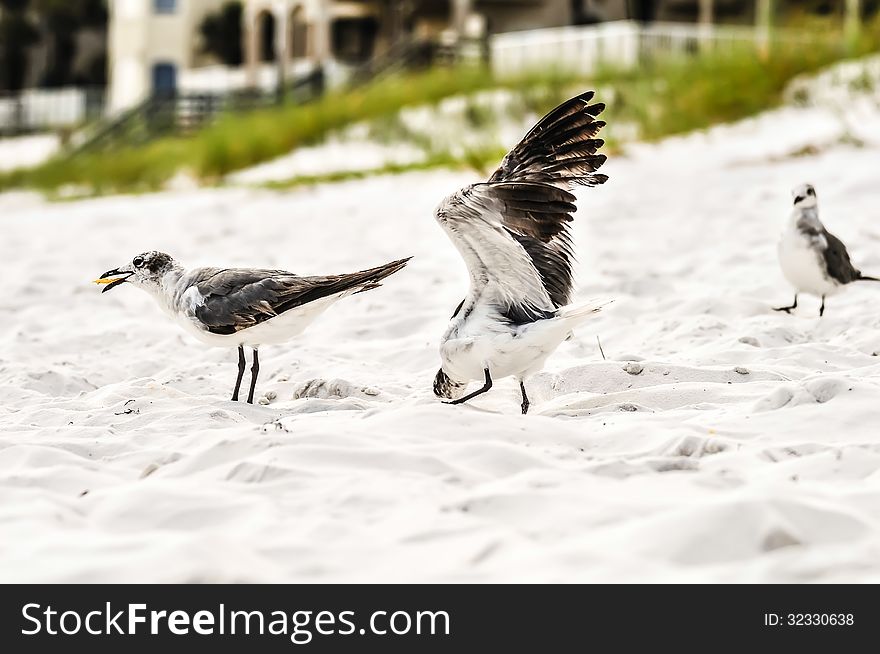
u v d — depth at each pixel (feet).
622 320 33.53
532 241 22.76
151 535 15.70
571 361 28.48
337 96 112.57
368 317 36.14
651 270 41.52
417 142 94.22
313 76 135.23
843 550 14.51
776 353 27.66
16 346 34.45
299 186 79.36
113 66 193.88
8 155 155.84
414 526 15.65
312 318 24.09
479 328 22.22
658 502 16.26
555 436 20.29
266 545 15.05
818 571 13.96
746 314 33.53
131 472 19.33
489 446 19.02
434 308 37.55
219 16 188.65
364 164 94.32
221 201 76.18
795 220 32.71
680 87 85.15
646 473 17.94
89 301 43.14
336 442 19.27
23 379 28.96
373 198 69.36
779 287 37.29
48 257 55.67
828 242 32.58
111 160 113.91
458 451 18.95
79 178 111.04
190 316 24.35
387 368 29.73
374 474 17.83
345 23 166.20
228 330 24.07
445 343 22.44
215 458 19.20
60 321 39.58
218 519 16.37
